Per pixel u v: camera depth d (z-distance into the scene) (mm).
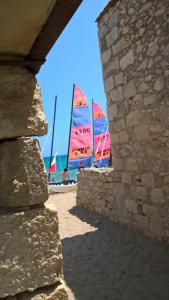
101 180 7652
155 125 5352
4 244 1579
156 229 5379
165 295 3613
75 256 5309
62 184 15383
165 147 5141
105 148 20750
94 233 6512
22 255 1608
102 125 20797
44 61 1778
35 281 1622
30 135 1756
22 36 1546
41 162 1755
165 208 5164
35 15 1399
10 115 1701
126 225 6422
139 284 3998
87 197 8688
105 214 7461
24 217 1641
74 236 6492
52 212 1718
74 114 18859
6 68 1724
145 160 5695
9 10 1334
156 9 5207
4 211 1641
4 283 1558
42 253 1656
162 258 4641
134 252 5125
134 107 5949
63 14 1413
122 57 6277
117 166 6758
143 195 5781
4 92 1707
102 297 3768
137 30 5742
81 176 9250
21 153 1704
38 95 1799
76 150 18891
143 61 5602
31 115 1748
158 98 5234
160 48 5137
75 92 18969
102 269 4633
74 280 4336
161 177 5266
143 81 5621
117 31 6406
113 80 6688
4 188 1688
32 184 1703
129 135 6188
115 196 6895
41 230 1672
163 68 5082
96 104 20703
